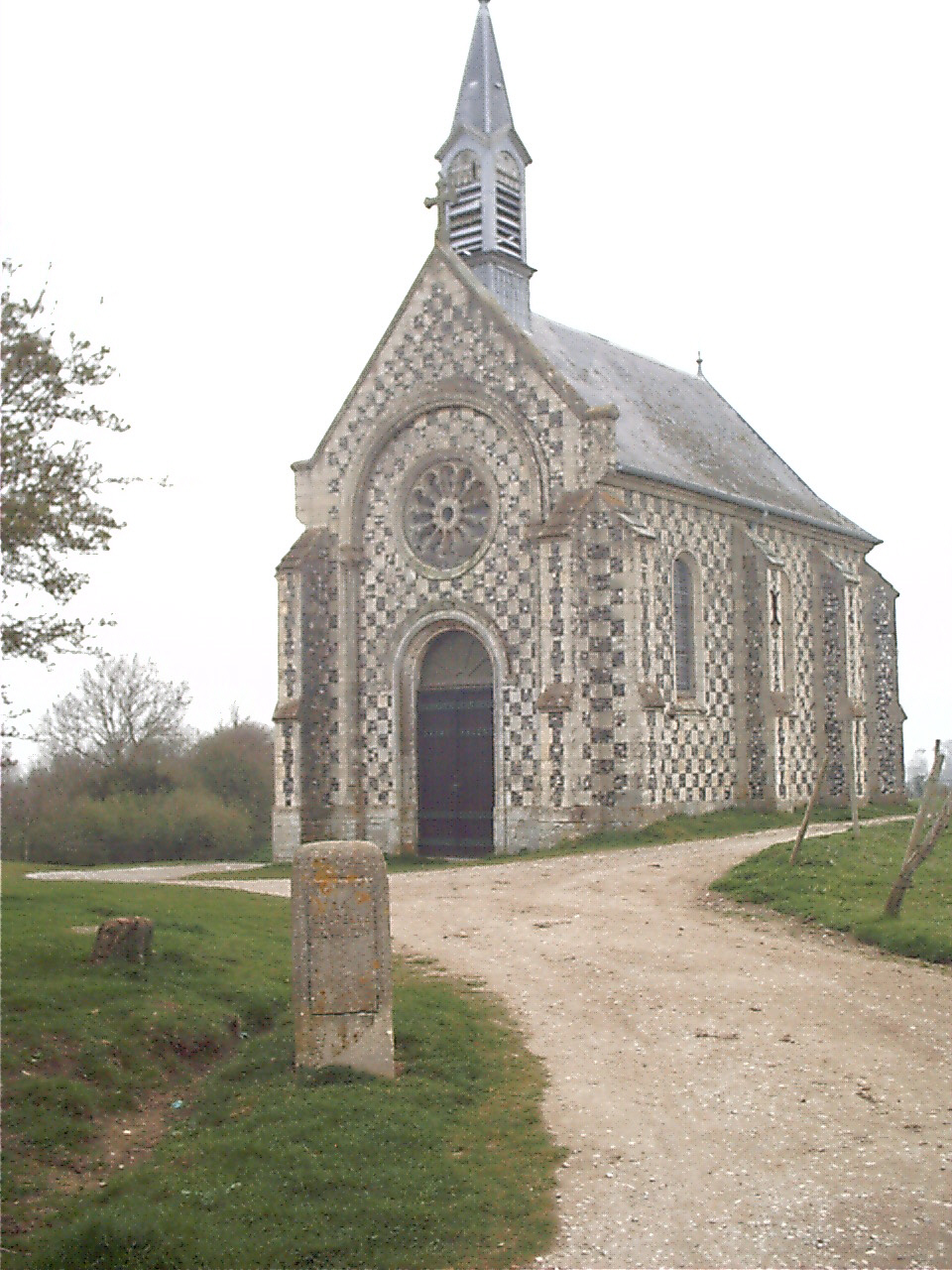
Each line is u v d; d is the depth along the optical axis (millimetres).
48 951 18734
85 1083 14977
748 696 46000
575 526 39281
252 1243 11680
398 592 43531
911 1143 13906
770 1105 15164
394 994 19156
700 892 28156
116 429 16672
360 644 44281
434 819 43000
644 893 28297
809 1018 18750
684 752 42562
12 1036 15492
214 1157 13461
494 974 21281
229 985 18656
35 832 60938
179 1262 11352
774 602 46031
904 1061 16797
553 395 40438
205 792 65000
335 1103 14617
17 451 15766
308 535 44875
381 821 43500
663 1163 13492
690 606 44156
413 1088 15422
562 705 38750
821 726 51156
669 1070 16516
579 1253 11516
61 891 24969
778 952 22734
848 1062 16750
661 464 43344
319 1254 11555
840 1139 14047
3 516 15328
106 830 61094
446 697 43062
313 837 43938
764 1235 11727
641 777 38156
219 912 24250
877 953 22734
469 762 42375
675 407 51250
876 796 55031
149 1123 14742
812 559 51812
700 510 44656
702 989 20297
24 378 15977
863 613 55375
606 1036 17953
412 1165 13359
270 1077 15820
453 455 42562
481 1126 14609
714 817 42188
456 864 38156
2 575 15914
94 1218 11695
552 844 38906
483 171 45906
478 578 41656
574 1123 14703
